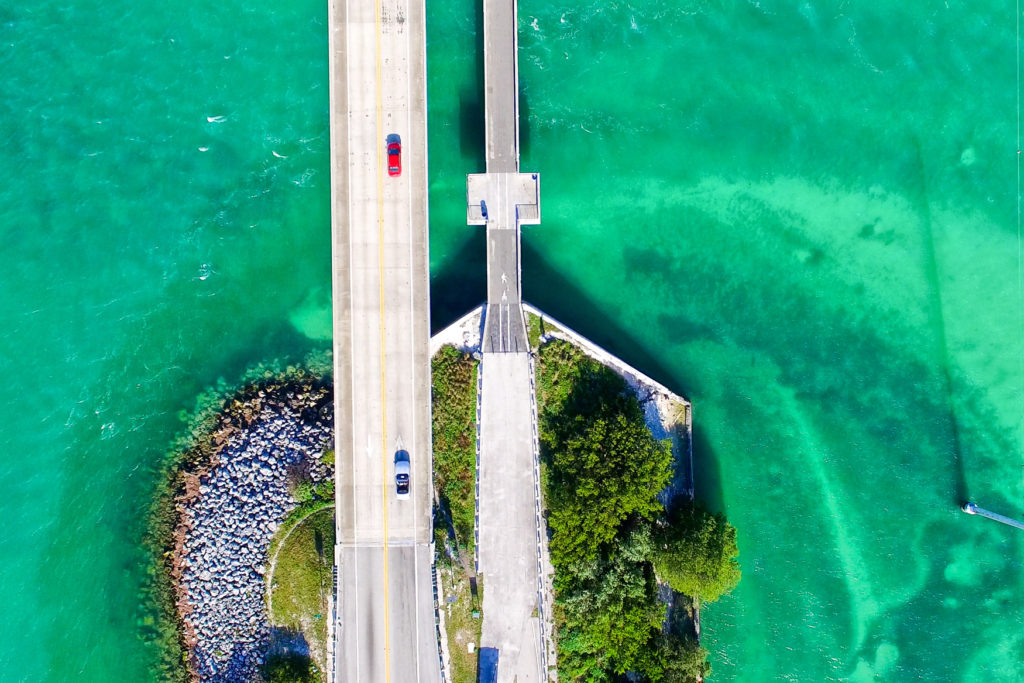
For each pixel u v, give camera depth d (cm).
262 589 6006
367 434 5881
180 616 6106
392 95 5894
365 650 5834
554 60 6519
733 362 6512
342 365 5881
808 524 6481
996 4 6481
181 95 6394
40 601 6228
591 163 6519
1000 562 6500
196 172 6419
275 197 6475
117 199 6384
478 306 6119
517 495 6047
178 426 6300
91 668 6150
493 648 5991
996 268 6494
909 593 6462
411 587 5862
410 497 5878
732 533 5669
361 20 5872
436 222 6481
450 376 6031
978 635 6444
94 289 6356
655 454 5534
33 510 6262
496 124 6031
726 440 6481
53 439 6297
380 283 5906
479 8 6450
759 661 6444
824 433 6512
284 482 6081
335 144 5884
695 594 5647
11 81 6350
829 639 6431
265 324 6438
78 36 6353
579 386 6141
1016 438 6500
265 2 6431
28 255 6325
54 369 6322
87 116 6362
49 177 6341
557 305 6494
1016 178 6462
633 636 5603
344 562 5838
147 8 6362
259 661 5975
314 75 6469
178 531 6156
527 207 6038
